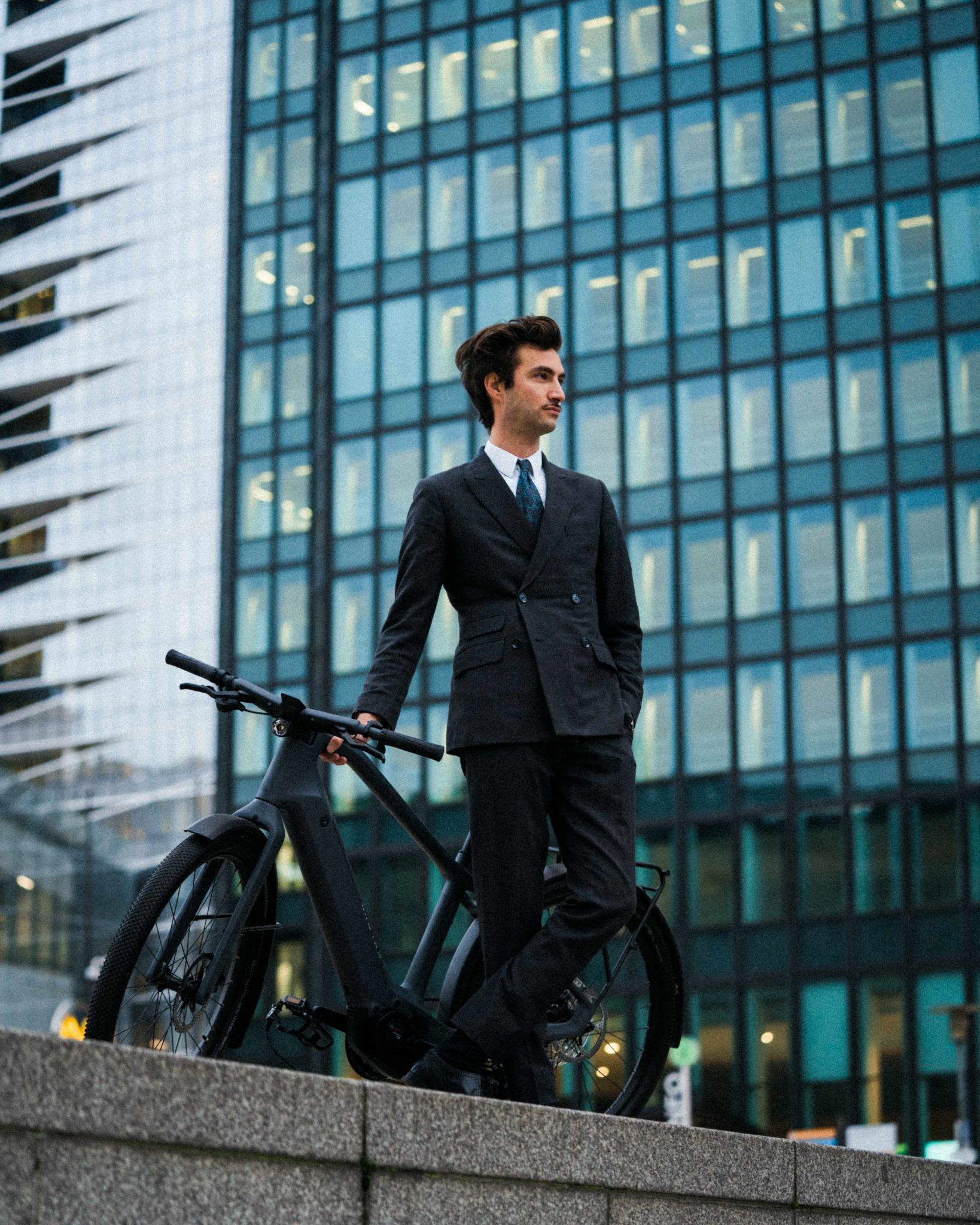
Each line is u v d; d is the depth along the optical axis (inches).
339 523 1556.3
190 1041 160.1
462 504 175.9
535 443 181.5
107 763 2628.0
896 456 1348.4
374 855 1424.7
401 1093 124.3
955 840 1272.1
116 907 1855.3
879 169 1401.3
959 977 1248.2
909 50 1411.2
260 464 1641.2
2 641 2758.4
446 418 1531.7
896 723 1305.4
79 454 2770.7
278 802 167.0
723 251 1435.8
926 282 1369.3
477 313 1531.7
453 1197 127.0
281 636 1584.6
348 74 1644.9
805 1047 1279.5
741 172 1445.6
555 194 1518.2
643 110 1493.6
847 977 1279.5
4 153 2876.5
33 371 2822.3
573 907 167.2
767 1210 160.2
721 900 1327.5
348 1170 119.5
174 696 2618.1
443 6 1614.2
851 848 1298.0
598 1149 141.3
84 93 2874.0
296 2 1745.8
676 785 1359.5
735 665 1360.7
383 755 173.8
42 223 2861.7
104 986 146.2
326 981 1428.4
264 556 1615.4
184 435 2714.1
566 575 175.2
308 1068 1270.9
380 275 1585.9
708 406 1413.6
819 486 1365.7
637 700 177.9
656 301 1451.8
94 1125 102.1
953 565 1315.2
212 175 2768.2
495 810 169.2
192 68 2807.6
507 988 163.2
